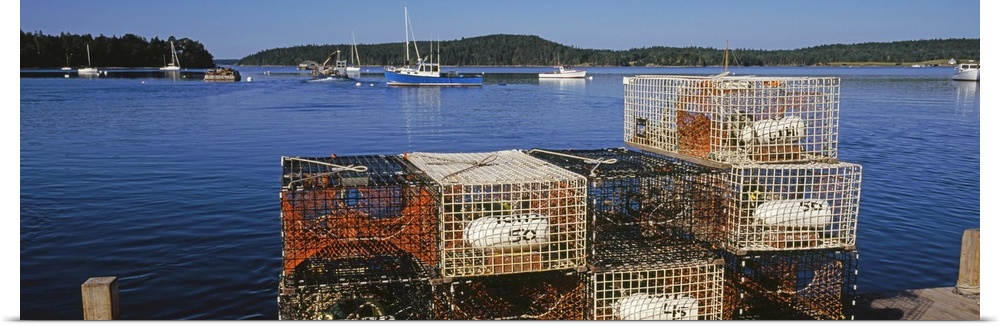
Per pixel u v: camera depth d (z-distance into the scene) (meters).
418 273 7.59
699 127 9.65
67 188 18.88
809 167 8.58
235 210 16.39
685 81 9.76
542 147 28.69
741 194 8.29
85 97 59.28
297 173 8.23
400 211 8.20
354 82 104.88
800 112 9.28
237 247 13.62
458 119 41.22
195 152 26.03
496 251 7.50
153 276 12.05
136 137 30.61
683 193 9.02
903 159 24.25
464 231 7.46
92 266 12.52
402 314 7.78
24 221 15.30
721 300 8.29
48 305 10.73
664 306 7.92
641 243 8.75
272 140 30.27
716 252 8.63
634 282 8.43
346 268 7.77
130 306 10.79
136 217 15.76
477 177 7.76
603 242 8.67
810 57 152.88
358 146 28.86
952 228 15.09
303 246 7.66
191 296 11.20
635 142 11.18
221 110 46.62
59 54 142.75
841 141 29.05
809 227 8.45
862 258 13.04
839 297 9.14
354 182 7.81
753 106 9.18
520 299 8.31
